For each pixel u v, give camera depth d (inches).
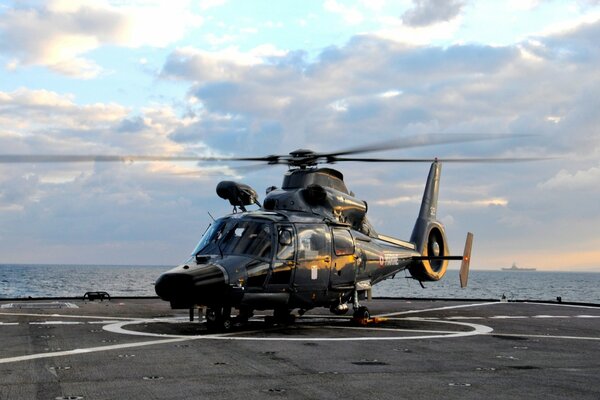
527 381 407.2
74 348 552.4
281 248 764.0
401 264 986.7
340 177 894.4
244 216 778.8
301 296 790.5
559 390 377.4
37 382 393.4
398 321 879.7
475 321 882.1
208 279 694.5
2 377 410.3
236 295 716.7
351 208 883.4
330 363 478.3
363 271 878.4
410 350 561.9
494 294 4731.8
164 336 656.4
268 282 750.5
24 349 543.5
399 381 402.6
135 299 1314.0
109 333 673.6
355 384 390.6
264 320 883.4
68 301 1227.2
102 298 1285.7
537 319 919.7
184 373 428.5
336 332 720.3
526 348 586.6
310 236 796.6
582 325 828.6
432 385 389.4
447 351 558.3
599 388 385.7
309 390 370.3
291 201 821.9
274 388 376.5
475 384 394.3
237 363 474.3
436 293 4884.4
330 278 818.8
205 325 780.6
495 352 555.2
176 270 709.3
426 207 1089.4
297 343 605.3
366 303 1275.8
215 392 363.9
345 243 842.2
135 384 387.9
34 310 970.1
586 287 7711.6
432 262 1096.2
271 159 847.1
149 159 726.5
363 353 538.0
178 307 709.9
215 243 765.9
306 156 846.5
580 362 498.6
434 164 1114.7
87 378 407.5
